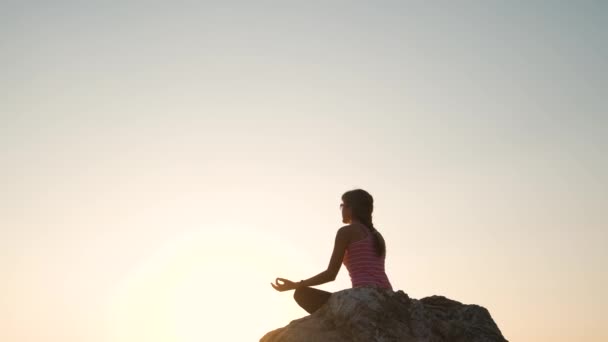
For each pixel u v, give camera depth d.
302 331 6.85
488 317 7.46
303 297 7.71
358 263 7.66
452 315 7.40
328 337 6.69
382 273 7.71
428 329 6.86
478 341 6.99
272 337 7.27
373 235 7.88
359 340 6.57
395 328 6.73
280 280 7.80
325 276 7.69
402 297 7.07
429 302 7.77
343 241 7.75
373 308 6.79
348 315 6.77
